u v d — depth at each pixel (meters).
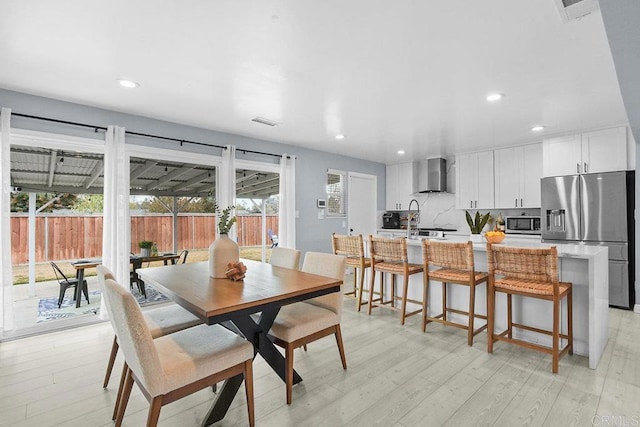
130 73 2.71
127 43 2.24
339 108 3.59
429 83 2.90
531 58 2.44
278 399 2.10
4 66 2.57
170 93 3.15
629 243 4.09
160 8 1.85
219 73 2.71
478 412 1.96
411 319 3.67
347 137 4.90
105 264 3.52
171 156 4.11
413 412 1.96
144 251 4.30
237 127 4.37
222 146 4.57
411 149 5.73
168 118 3.97
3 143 2.96
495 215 5.83
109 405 2.04
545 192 4.68
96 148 3.55
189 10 1.87
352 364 2.58
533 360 2.63
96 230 4.54
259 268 2.69
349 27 2.05
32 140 3.20
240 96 3.24
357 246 3.96
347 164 6.38
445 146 5.47
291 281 2.19
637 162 3.99
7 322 3.05
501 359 2.65
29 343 3.02
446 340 3.05
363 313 3.90
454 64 2.54
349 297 4.66
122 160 3.63
